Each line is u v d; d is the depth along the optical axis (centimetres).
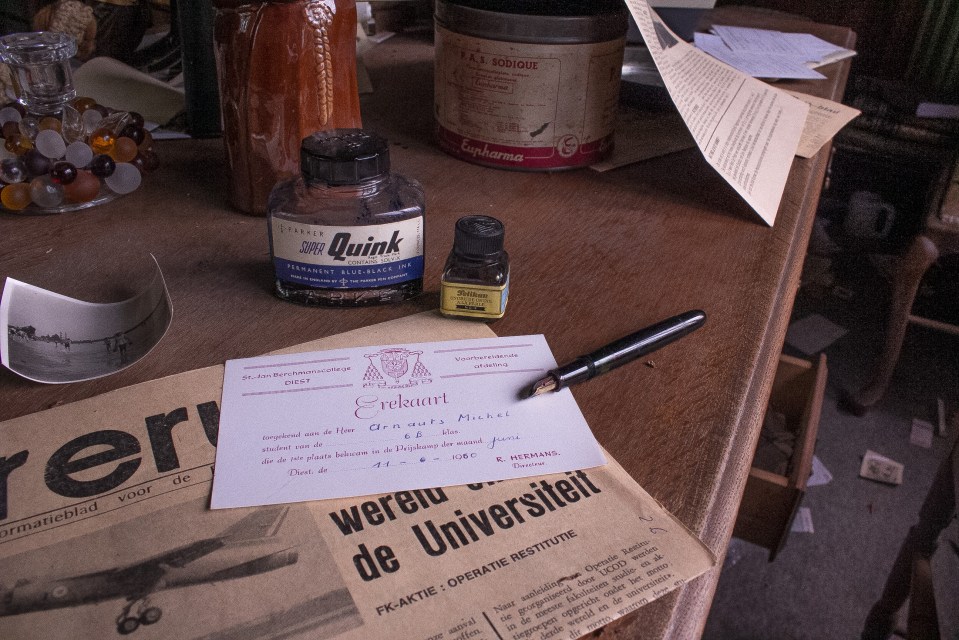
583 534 32
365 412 39
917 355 163
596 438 38
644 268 53
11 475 34
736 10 130
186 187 61
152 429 37
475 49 62
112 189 59
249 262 52
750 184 61
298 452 36
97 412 38
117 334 44
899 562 94
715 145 62
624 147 73
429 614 29
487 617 29
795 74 93
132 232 54
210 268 51
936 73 171
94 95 69
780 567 119
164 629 28
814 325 168
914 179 174
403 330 45
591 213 61
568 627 28
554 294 49
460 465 36
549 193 64
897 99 167
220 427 37
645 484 35
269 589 29
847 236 187
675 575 31
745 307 49
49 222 55
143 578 30
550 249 55
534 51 61
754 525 99
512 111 64
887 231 182
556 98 63
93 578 30
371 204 45
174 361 42
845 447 141
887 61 176
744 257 56
